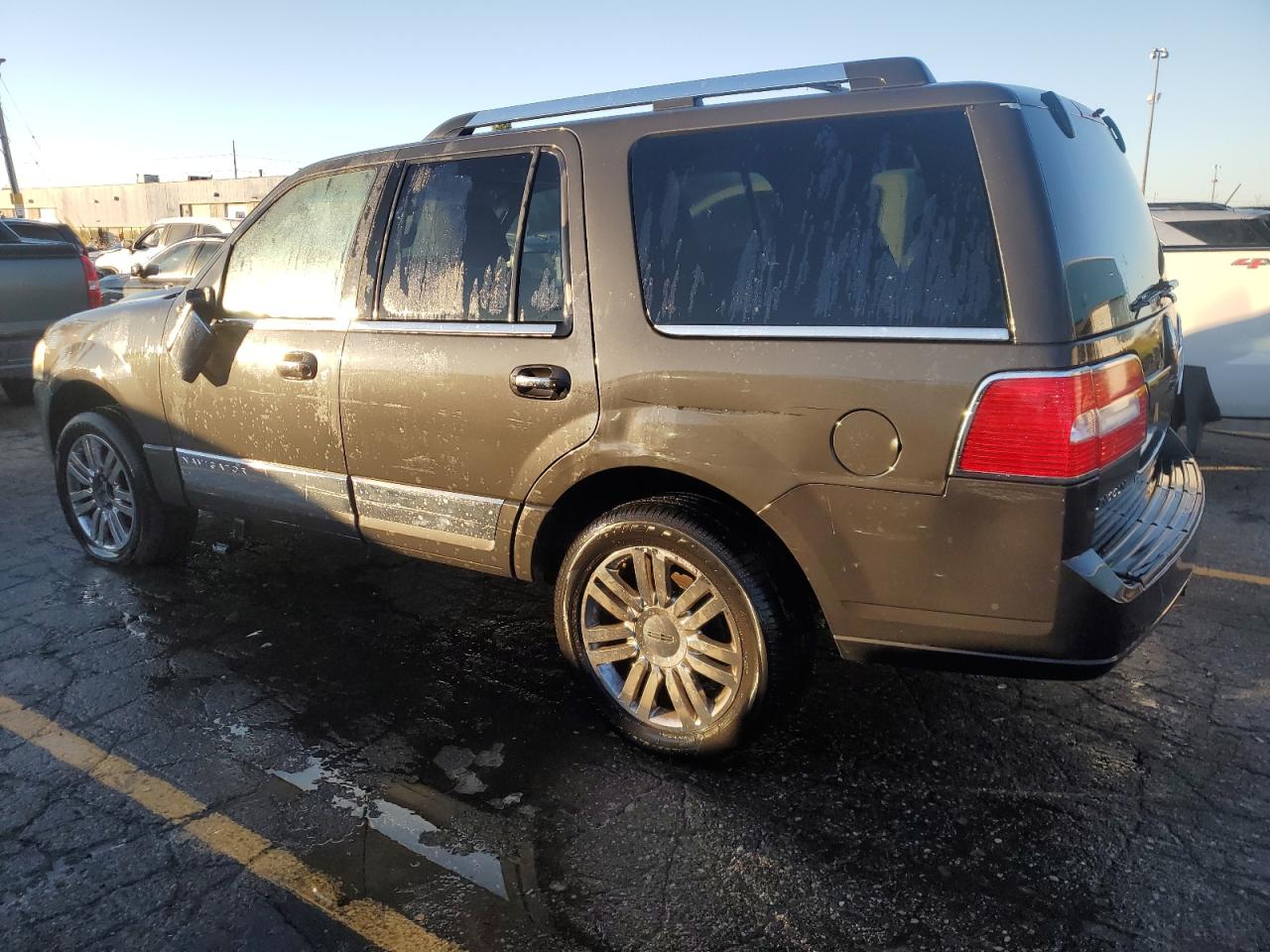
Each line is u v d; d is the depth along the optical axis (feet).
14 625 12.66
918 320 7.58
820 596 8.25
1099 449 7.38
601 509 10.04
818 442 7.90
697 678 9.20
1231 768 9.23
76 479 14.79
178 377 12.49
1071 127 8.29
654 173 8.94
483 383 9.63
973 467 7.36
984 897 7.50
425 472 10.35
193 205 155.33
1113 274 8.29
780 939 7.09
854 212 7.99
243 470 12.19
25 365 26.63
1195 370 19.12
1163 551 8.29
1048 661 7.63
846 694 10.74
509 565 10.09
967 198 7.52
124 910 7.39
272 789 9.02
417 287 10.34
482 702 10.73
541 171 9.62
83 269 27.84
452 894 7.59
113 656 11.78
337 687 11.07
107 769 9.35
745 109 8.63
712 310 8.46
